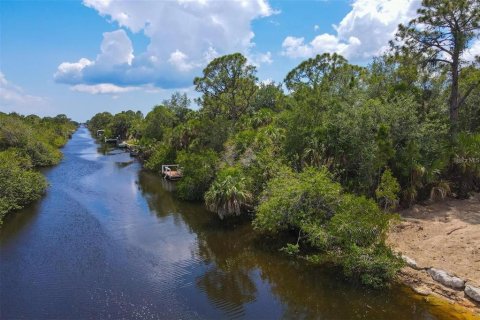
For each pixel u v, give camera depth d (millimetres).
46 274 18031
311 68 52125
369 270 15961
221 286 16562
